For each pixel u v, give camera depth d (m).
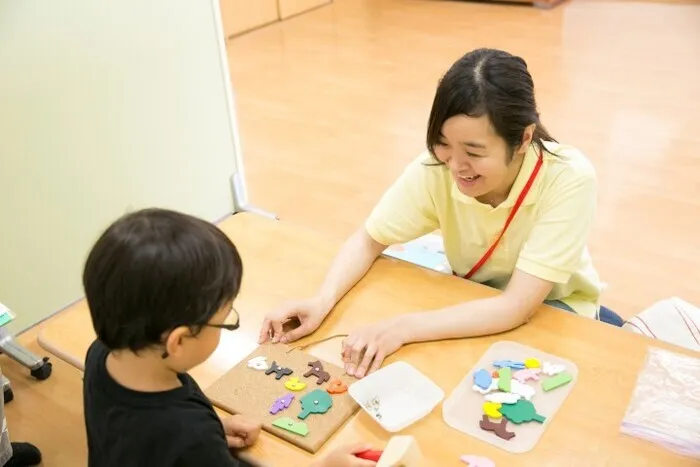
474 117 1.11
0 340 1.88
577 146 3.30
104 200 1.98
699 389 1.05
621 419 1.01
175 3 1.99
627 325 1.63
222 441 0.87
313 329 1.24
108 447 0.86
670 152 3.20
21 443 1.64
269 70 4.51
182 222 0.83
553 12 5.32
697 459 0.94
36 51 1.71
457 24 5.22
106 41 1.85
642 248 2.58
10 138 1.72
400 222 1.40
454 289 1.33
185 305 0.80
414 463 0.90
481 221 1.35
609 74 4.09
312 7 5.86
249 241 1.51
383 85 4.18
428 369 1.13
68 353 1.25
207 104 2.20
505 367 1.12
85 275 0.82
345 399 1.07
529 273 1.23
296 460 0.99
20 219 1.80
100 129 1.91
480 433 1.00
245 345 1.22
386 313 1.28
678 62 4.20
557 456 0.96
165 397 0.85
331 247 1.49
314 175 3.21
